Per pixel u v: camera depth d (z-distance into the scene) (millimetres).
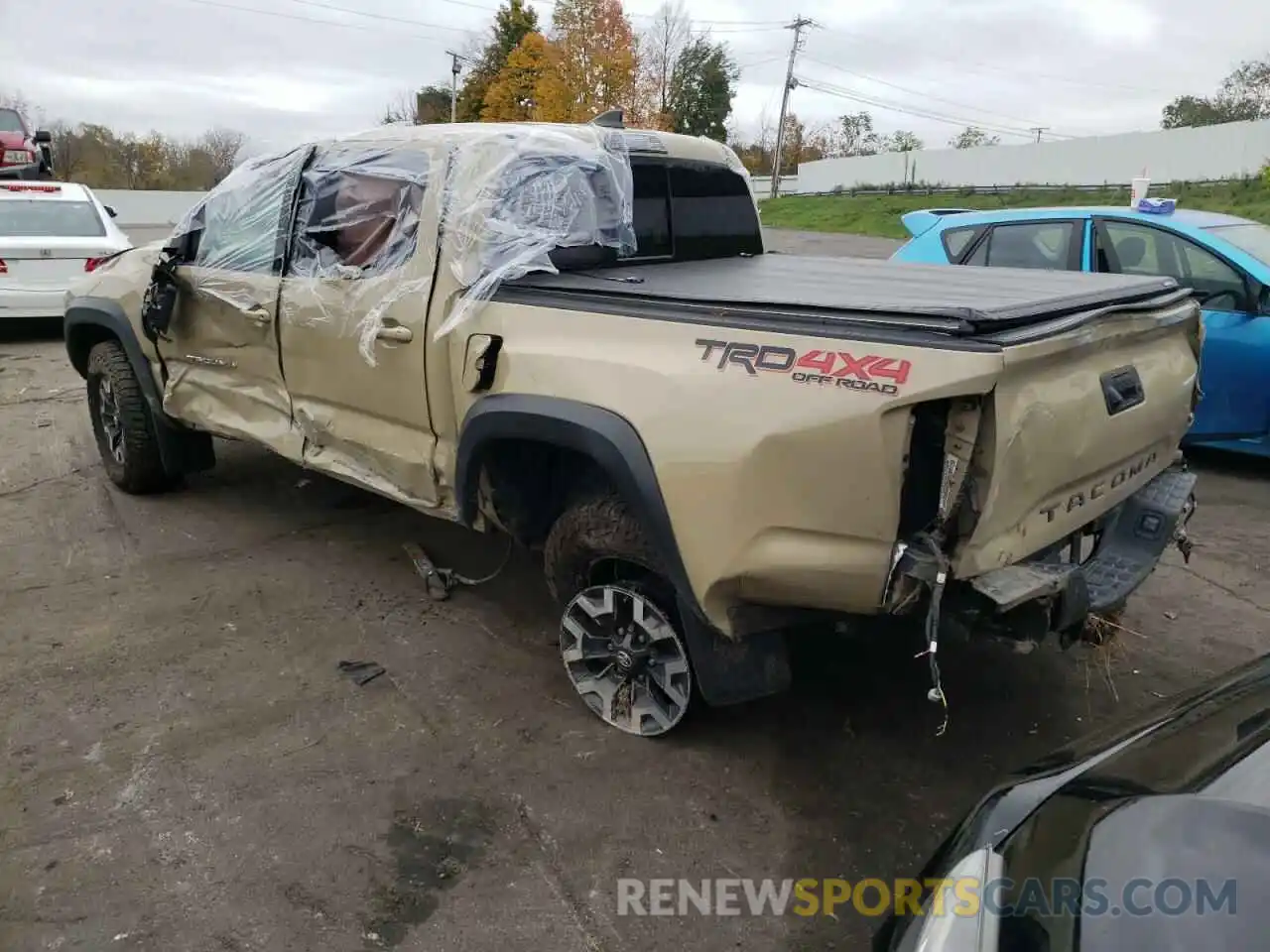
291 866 2631
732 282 3170
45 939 2377
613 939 2406
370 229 3646
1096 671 3656
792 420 2410
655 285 3055
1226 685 2156
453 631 3939
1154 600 4273
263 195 4176
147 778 2986
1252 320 5508
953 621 2547
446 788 2959
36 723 3266
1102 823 1684
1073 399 2518
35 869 2607
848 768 3070
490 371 3096
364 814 2838
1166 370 3078
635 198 3971
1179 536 3312
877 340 2332
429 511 3609
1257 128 33469
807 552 2457
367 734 3230
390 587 4324
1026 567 2480
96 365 5242
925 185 44438
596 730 3266
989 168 42281
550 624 4012
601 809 2873
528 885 2578
